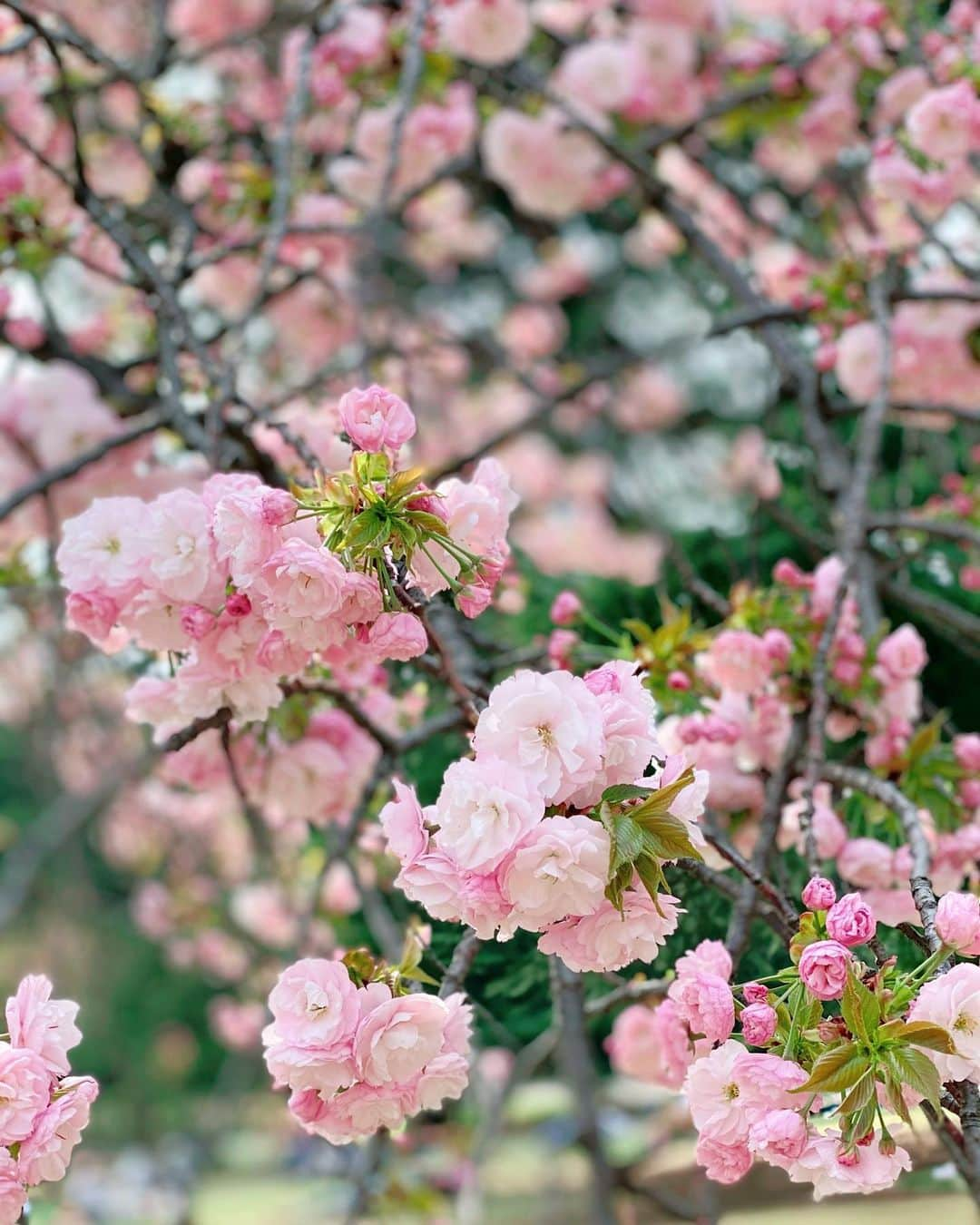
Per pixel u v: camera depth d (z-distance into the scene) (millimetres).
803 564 2855
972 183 2527
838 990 1466
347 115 3141
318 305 3238
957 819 1878
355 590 1541
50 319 2805
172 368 2229
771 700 1882
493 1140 3010
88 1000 8523
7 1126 1528
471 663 1904
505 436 2863
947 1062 1476
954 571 2713
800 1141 1467
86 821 5457
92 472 2658
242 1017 4352
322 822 1945
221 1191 6098
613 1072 2672
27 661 4492
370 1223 2559
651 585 2652
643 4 3266
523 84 2928
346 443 1768
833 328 2473
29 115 2531
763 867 1771
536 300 5035
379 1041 1512
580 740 1468
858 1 2723
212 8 3250
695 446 4285
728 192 3395
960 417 2422
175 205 2771
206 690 1647
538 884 1462
